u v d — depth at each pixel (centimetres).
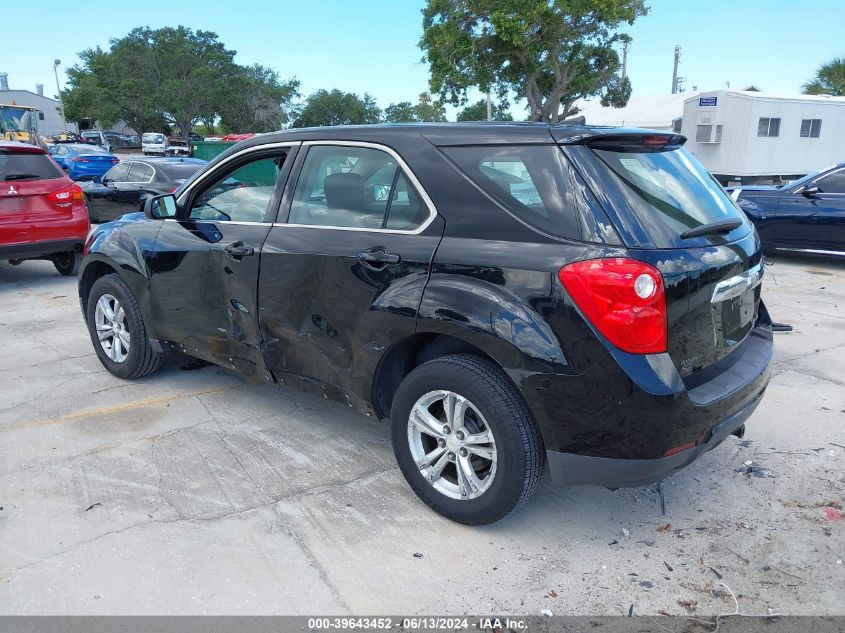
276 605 266
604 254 262
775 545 305
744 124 2147
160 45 7438
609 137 289
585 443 273
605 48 2808
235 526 318
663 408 263
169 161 1201
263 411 450
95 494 345
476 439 300
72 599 268
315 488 352
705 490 352
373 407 338
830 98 2323
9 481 357
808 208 943
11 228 782
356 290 328
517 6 2400
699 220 301
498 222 290
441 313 293
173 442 404
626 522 324
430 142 320
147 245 449
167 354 474
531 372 272
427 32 2589
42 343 603
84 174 2309
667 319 265
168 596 270
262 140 397
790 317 683
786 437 410
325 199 355
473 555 298
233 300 394
